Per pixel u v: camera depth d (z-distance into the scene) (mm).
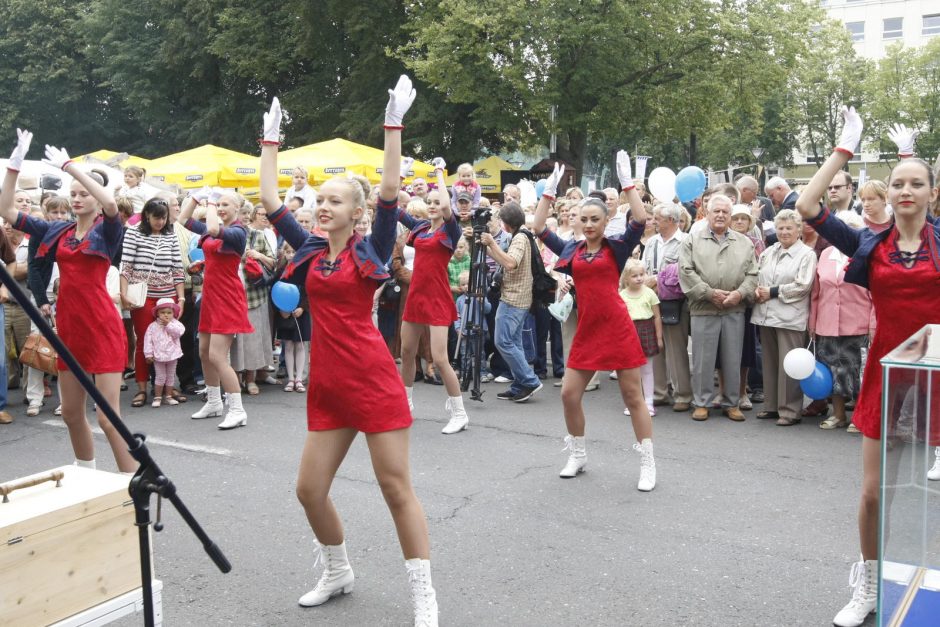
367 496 5590
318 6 27391
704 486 5848
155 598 3346
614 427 7535
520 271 8352
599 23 23688
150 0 30609
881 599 2926
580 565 4508
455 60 23438
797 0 26359
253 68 28484
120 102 34844
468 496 5625
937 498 2902
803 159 53719
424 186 9914
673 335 8117
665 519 5199
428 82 25766
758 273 7719
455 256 9688
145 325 8438
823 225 3752
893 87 42250
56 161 4977
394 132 3656
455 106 27031
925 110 41281
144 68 30312
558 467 6301
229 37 28375
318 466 3756
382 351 3703
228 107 30578
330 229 3668
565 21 23438
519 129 26344
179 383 9297
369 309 3721
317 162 15461
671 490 5758
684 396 8188
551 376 10078
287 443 6996
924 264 3508
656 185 8930
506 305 8391
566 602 4074
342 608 4023
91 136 35062
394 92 3625
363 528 5027
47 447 6969
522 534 4949
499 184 23531
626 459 6520
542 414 8055
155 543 4844
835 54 41281
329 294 3645
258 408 8336
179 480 6004
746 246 7746
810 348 7652
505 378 9664
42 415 8125
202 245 7508
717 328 7766
